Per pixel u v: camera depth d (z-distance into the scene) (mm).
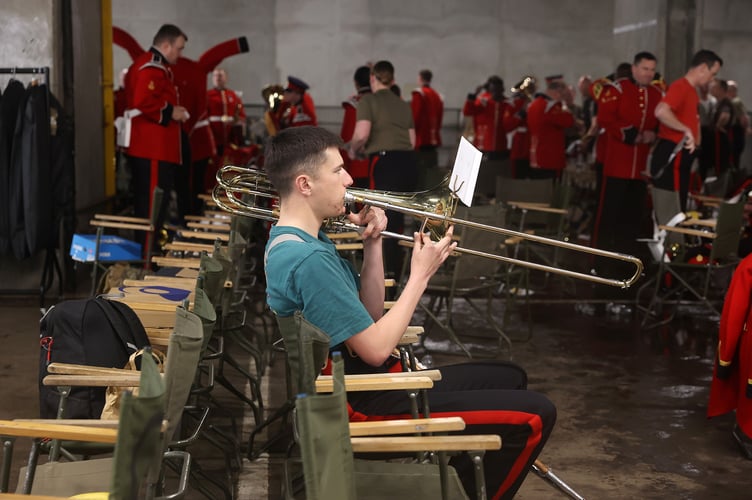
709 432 4449
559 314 6965
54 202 6820
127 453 1630
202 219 6609
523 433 2609
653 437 4359
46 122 6621
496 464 2625
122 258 5832
